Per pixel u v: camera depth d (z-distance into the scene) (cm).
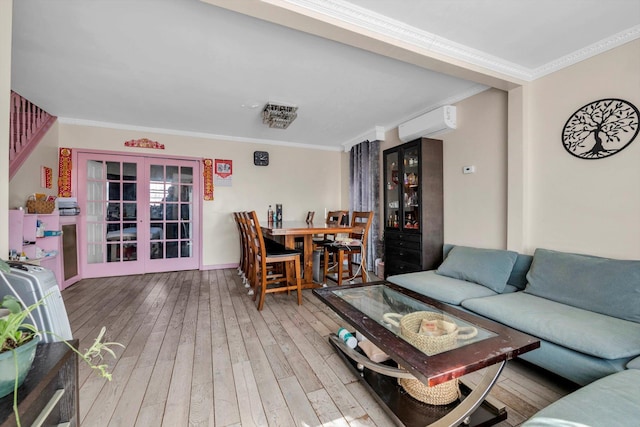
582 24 190
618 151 203
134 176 436
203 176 470
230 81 281
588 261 201
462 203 320
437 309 169
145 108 356
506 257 248
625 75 199
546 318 171
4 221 119
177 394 158
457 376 105
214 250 479
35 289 100
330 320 261
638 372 120
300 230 306
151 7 177
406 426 131
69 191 393
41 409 87
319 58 239
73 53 230
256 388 164
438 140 341
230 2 153
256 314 275
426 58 210
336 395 158
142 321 257
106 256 423
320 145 559
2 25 120
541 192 249
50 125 371
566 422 90
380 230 452
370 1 169
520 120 256
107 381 169
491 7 174
